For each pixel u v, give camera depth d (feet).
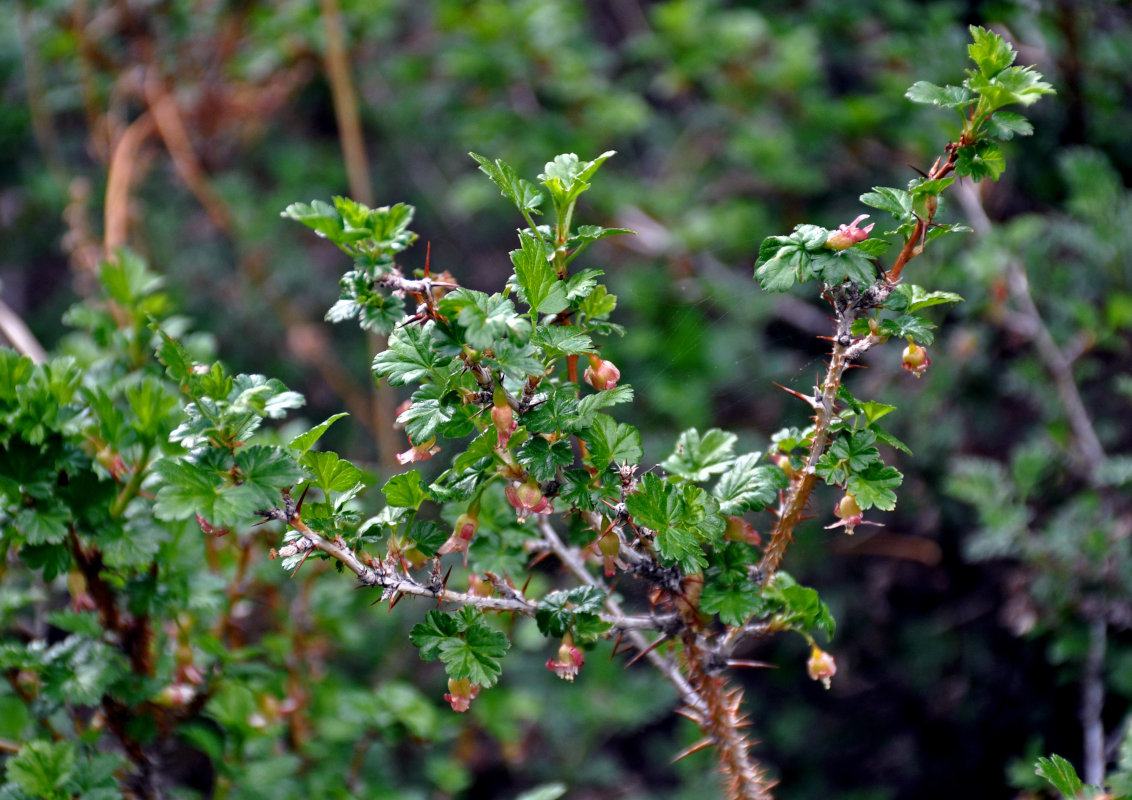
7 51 6.01
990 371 4.88
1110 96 4.82
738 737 3.10
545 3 5.73
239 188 6.34
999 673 5.01
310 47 6.02
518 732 4.56
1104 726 4.39
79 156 6.67
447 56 5.79
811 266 2.94
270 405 2.99
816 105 5.52
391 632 5.08
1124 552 3.87
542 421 2.94
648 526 2.98
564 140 5.72
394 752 5.15
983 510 4.02
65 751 3.22
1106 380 4.67
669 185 6.26
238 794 3.47
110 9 5.75
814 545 5.21
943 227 2.95
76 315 3.51
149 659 3.37
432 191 6.89
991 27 4.90
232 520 2.92
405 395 6.00
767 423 5.44
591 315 3.01
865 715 5.60
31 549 3.20
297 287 6.69
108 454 3.25
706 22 5.89
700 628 3.08
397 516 3.02
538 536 3.22
